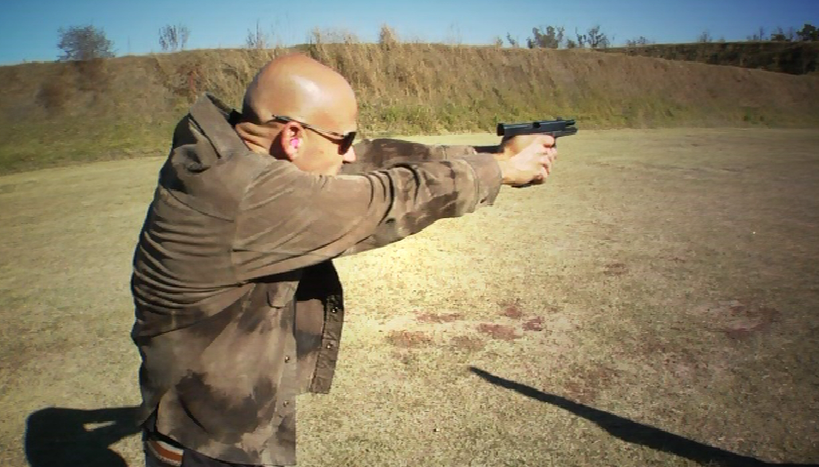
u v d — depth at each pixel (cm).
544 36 3747
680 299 539
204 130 154
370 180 151
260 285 162
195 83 2119
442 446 335
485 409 370
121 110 1970
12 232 873
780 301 530
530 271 620
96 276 663
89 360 461
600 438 338
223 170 145
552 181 1147
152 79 2106
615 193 1022
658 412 363
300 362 200
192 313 156
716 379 399
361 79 2280
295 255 149
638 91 2703
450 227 801
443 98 2352
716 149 1662
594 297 546
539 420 357
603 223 815
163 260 153
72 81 2027
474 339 466
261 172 145
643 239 733
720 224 800
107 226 888
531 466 315
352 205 147
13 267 704
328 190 145
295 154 158
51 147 1712
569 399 379
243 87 2141
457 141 1820
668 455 321
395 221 151
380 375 415
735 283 576
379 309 526
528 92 2527
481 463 319
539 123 177
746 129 2406
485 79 2527
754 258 652
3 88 1961
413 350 449
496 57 2645
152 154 1728
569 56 2766
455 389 394
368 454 329
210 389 161
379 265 640
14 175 1483
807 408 363
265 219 145
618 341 457
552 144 176
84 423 375
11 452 344
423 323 498
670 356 432
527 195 1019
